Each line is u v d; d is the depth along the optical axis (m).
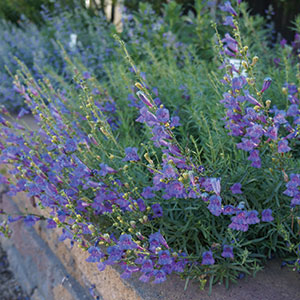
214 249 2.25
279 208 2.38
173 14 5.88
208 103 3.25
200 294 2.17
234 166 2.65
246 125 2.25
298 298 2.12
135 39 5.24
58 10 9.11
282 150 2.06
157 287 2.23
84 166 2.30
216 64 3.97
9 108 5.89
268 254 2.42
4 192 4.43
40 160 2.87
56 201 2.47
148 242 2.21
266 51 4.59
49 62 6.41
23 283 3.89
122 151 2.62
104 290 2.55
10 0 9.81
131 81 3.67
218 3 5.88
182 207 2.39
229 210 2.02
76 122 3.46
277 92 3.30
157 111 2.00
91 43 6.70
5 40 7.38
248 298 2.13
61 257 3.27
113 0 8.99
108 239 2.13
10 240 4.38
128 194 2.22
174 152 2.08
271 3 6.10
